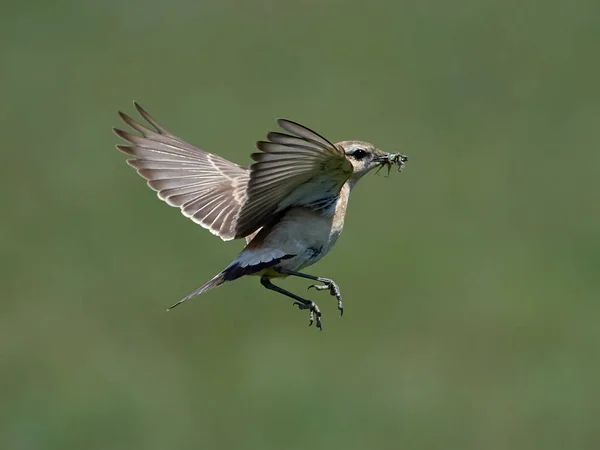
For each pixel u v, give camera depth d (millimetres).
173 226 18875
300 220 8336
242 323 16828
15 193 19906
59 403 15227
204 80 23109
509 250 18578
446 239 18797
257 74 23547
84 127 21812
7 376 15867
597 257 18328
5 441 14758
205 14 25625
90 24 25500
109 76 23406
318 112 21969
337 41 24703
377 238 18719
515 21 25062
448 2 25797
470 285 17578
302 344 16359
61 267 17906
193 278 17609
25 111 22422
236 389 15539
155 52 24359
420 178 20250
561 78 22938
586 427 14891
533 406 15164
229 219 9055
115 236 18672
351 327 16859
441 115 22125
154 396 15398
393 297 17312
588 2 25484
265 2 26172
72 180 20188
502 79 23125
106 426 15016
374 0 26219
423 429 14891
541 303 17219
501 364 16078
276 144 7430
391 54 23891
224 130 21531
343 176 7902
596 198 19844
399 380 15688
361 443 14562
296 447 14578
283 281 17578
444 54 24031
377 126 21453
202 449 14586
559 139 21328
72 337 16562
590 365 15930
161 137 9688
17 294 17344
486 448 14648
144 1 26062
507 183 20188
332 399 15359
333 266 18047
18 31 25203
